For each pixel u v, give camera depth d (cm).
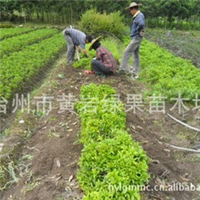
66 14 2652
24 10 2683
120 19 1873
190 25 2722
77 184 441
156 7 2534
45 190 440
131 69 1034
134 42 921
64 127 620
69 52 1059
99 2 2450
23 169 509
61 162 500
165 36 2117
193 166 521
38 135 616
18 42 1470
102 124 525
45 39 1622
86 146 461
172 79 881
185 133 640
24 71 955
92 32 1781
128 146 462
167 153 550
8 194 457
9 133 625
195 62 1239
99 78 916
